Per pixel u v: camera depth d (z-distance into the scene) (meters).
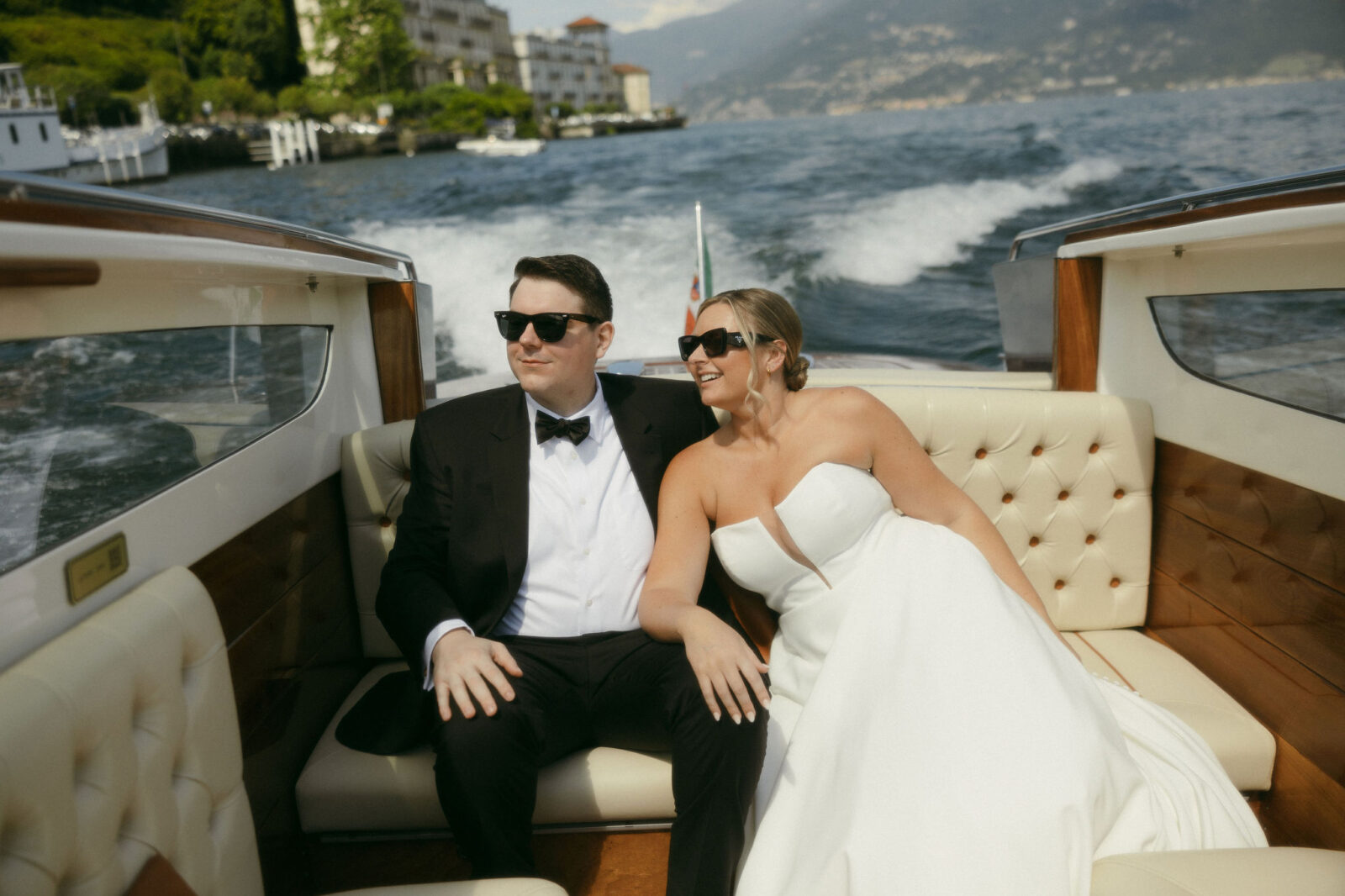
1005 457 2.06
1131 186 17.08
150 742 1.07
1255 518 1.75
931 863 1.26
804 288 10.79
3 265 0.87
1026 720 1.36
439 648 1.52
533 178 29.95
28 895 0.85
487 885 1.25
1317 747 1.60
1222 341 1.83
